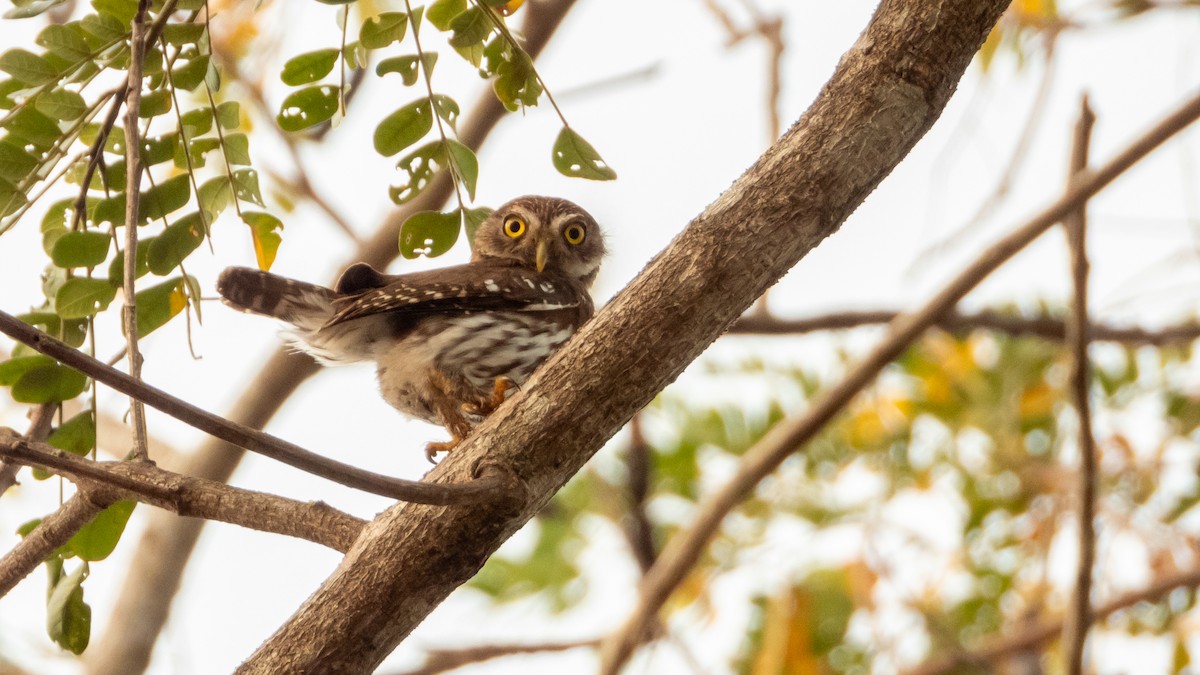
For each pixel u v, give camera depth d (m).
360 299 10.62
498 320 11.17
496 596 15.67
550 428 6.55
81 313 7.45
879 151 6.43
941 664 14.42
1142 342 15.74
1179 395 15.78
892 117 6.41
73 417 7.79
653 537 15.84
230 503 6.64
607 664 13.27
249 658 6.63
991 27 6.42
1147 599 14.23
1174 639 14.62
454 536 6.50
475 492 6.22
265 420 14.49
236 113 7.51
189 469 14.52
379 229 13.87
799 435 13.32
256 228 7.72
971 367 16.17
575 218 13.46
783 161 6.46
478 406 10.71
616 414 6.59
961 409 16.02
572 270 13.52
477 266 12.62
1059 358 16.14
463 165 7.67
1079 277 11.49
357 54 7.51
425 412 11.24
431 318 11.09
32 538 6.90
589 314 12.15
